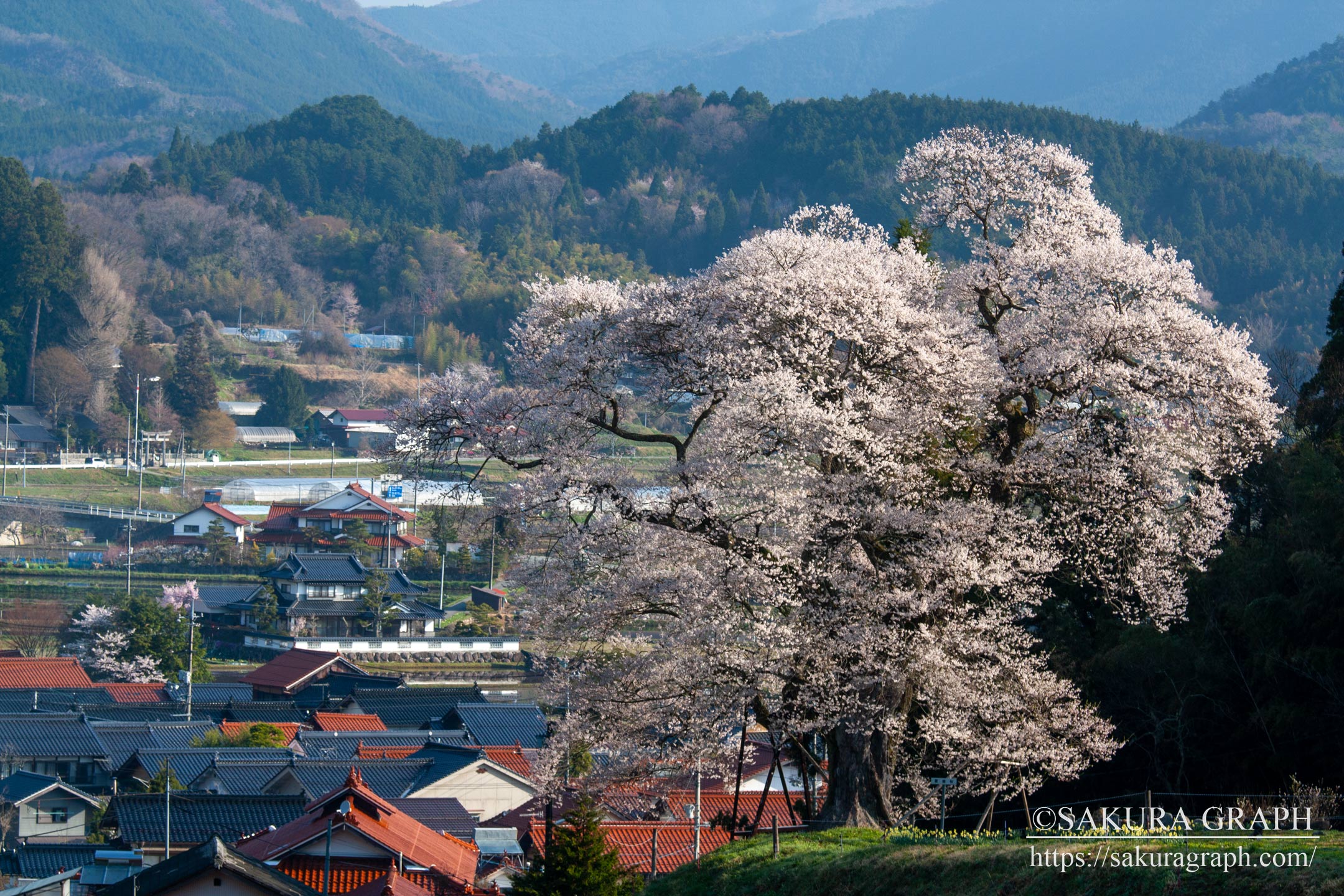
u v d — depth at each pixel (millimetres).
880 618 32000
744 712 31953
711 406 33875
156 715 80812
